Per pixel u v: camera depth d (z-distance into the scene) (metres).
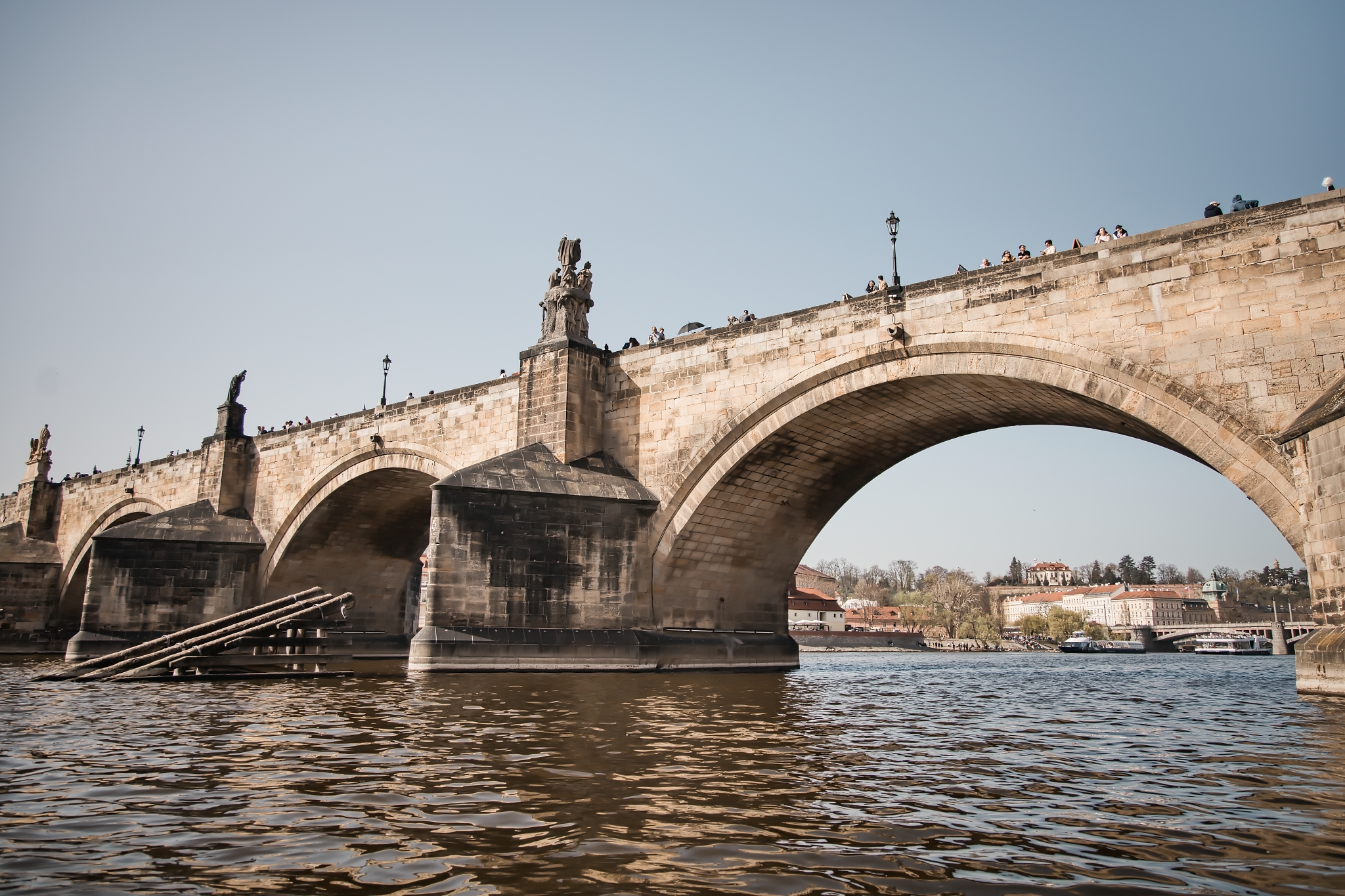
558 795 11.35
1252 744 16.62
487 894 7.51
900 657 109.81
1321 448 23.75
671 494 40.25
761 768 13.50
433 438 50.91
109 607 54.03
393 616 68.06
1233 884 7.88
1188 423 27.64
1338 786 12.31
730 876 8.09
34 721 19.59
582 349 42.78
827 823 10.02
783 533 46.03
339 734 17.09
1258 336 26.72
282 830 9.52
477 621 36.66
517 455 40.34
